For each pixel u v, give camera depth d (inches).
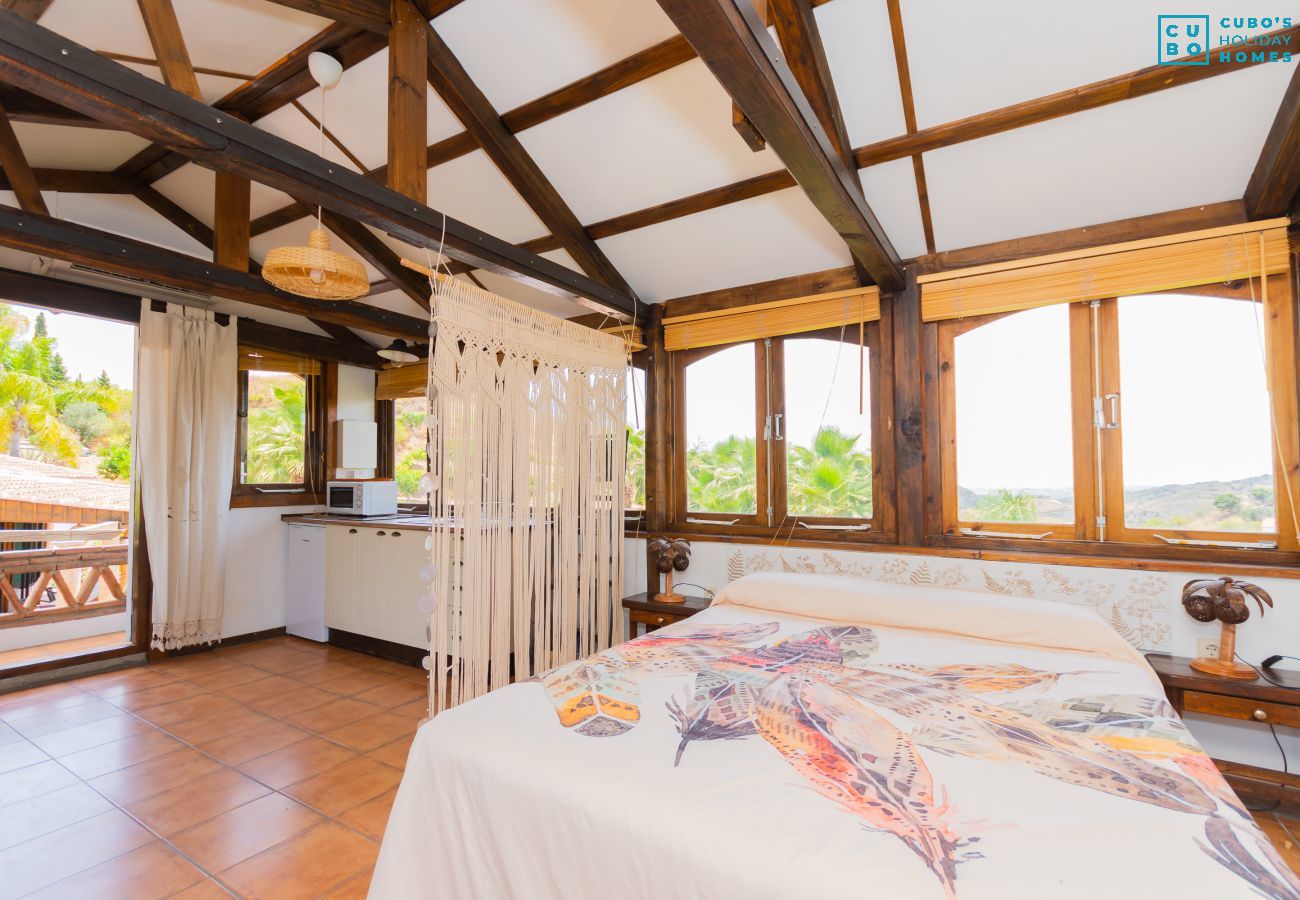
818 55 80.7
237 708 121.2
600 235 128.0
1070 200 97.9
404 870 51.8
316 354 182.9
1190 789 45.4
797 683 67.0
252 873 71.6
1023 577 102.0
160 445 146.6
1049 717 58.4
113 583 175.3
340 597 162.6
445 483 94.6
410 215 81.8
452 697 95.8
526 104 104.1
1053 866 36.5
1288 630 84.8
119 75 54.4
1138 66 76.6
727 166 106.7
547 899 45.6
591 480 126.6
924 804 43.3
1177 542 94.2
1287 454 88.0
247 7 91.1
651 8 85.7
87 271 135.3
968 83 83.7
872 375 120.8
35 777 93.3
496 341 104.2
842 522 123.3
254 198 143.8
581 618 124.4
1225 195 91.3
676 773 48.0
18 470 213.8
